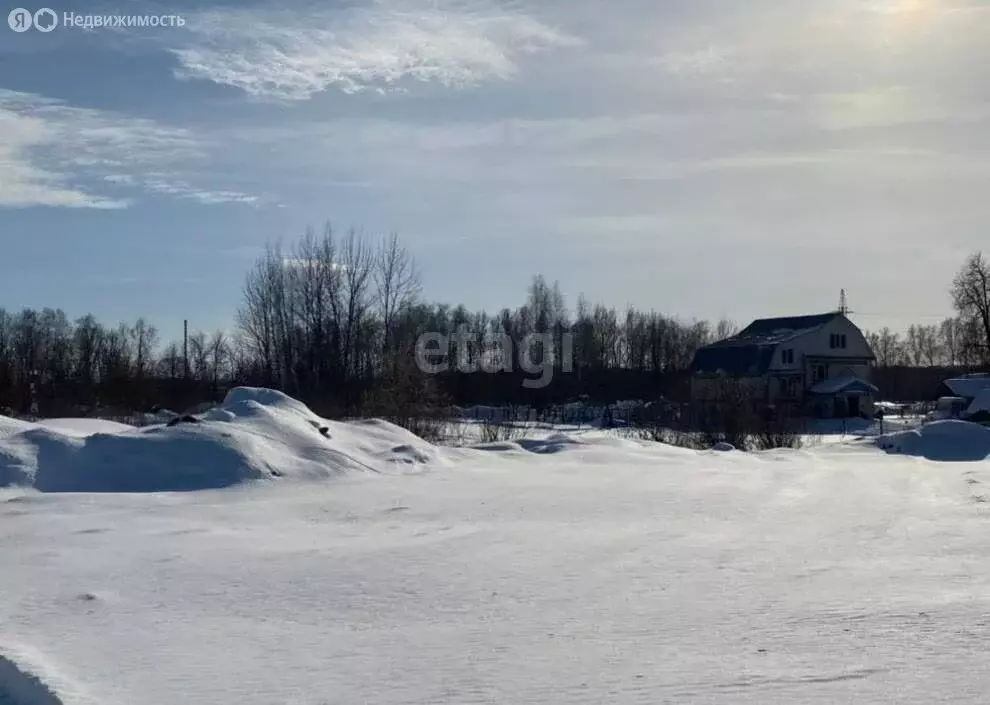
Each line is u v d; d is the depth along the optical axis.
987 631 7.99
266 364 49.59
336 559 12.31
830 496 19.44
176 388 52.66
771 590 10.04
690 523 15.56
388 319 48.69
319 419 26.27
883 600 9.35
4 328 71.81
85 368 64.62
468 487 20.58
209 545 13.48
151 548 13.23
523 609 9.40
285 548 13.21
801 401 63.72
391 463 23.77
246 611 9.52
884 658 7.22
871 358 71.00
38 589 10.61
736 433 38.81
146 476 19.97
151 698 6.68
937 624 8.27
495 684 6.85
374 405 37.53
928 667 6.96
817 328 69.19
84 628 8.84
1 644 7.97
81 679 7.16
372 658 7.68
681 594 9.93
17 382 44.38
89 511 16.84
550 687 6.73
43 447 20.31
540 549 12.98
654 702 6.32
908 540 13.59
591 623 8.71
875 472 25.30
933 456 34.47
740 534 14.30
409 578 11.06
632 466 26.33
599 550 12.87
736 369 70.75
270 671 7.34
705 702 6.30
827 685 6.58
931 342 115.94
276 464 21.41
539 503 18.09
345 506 17.59
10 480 19.19
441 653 7.78
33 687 6.87
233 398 26.09
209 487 19.72
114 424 28.36
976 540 13.55
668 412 47.50
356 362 47.59
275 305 49.53
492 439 36.47
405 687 6.84
